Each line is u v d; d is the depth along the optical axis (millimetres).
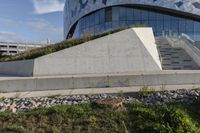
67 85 13125
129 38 17828
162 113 7309
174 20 43781
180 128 6523
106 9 45156
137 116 7293
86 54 17312
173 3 42625
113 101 8414
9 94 12133
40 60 17016
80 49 17328
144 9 44125
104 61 17250
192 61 19672
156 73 14641
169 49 21547
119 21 44281
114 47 17562
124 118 7207
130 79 13180
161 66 18234
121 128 6770
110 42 17609
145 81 13227
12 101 10602
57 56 17125
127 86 13055
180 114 6965
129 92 10742
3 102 10383
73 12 52156
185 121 6750
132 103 8422
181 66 18953
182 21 43719
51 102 9992
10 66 21750
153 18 44031
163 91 11039
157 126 6629
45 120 7160
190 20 43719
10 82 12922
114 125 6895
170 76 13344
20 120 7211
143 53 17578
